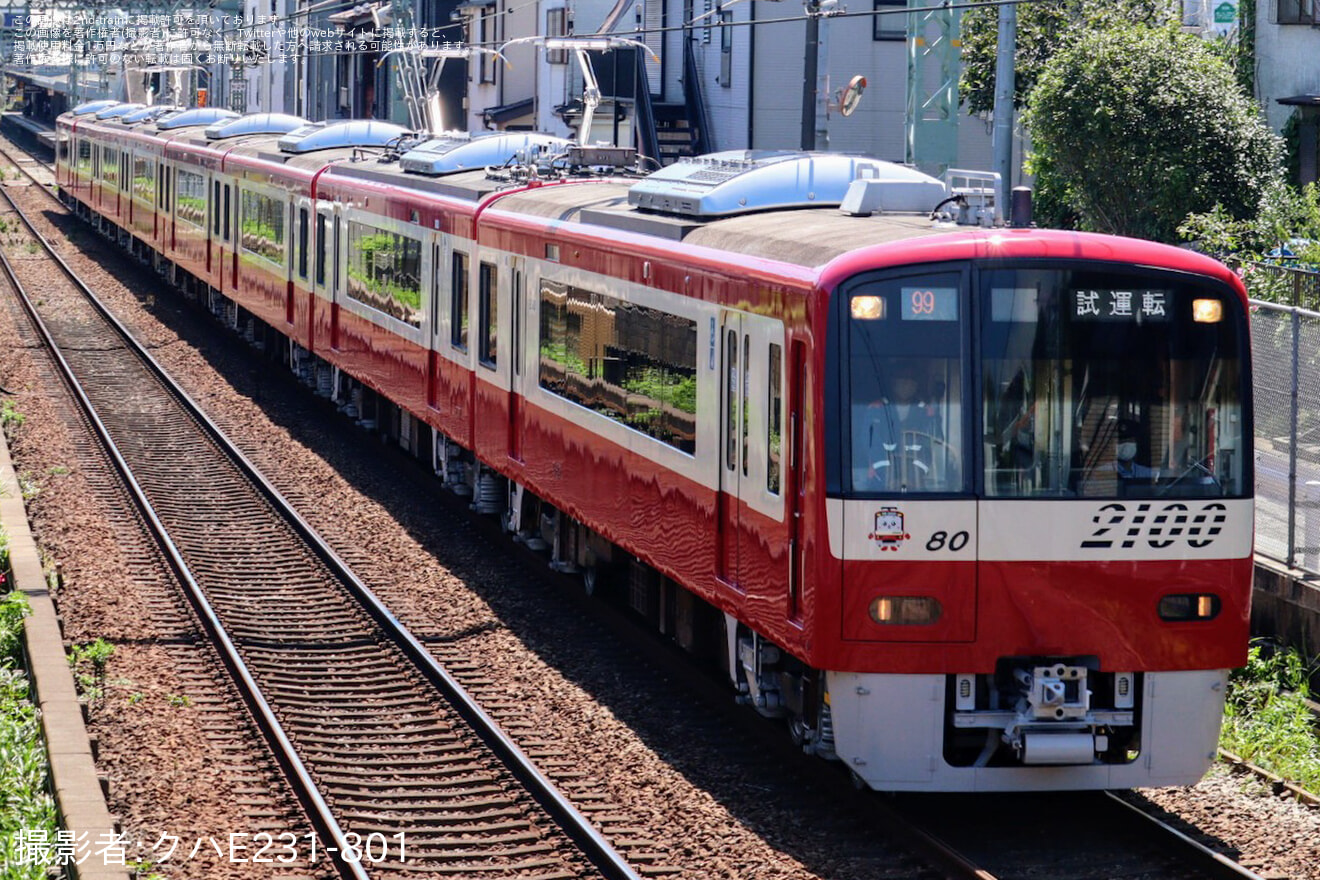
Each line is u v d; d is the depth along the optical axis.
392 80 135.12
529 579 41.31
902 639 24.67
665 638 35.97
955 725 25.16
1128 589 25.11
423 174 53.69
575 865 24.22
